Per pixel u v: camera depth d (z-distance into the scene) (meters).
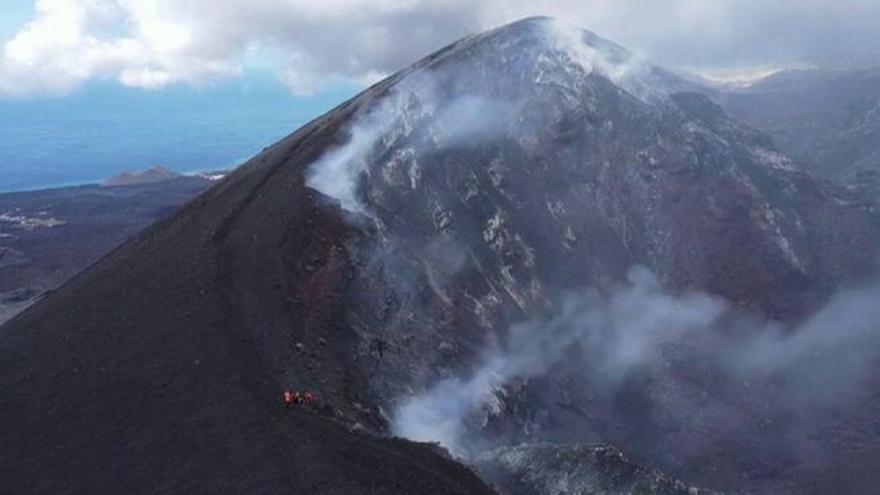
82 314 50.38
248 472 32.47
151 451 34.84
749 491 61.72
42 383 42.59
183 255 55.03
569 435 61.94
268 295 49.91
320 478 31.78
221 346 42.59
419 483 31.70
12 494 33.56
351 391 44.56
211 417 36.59
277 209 61.59
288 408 37.06
